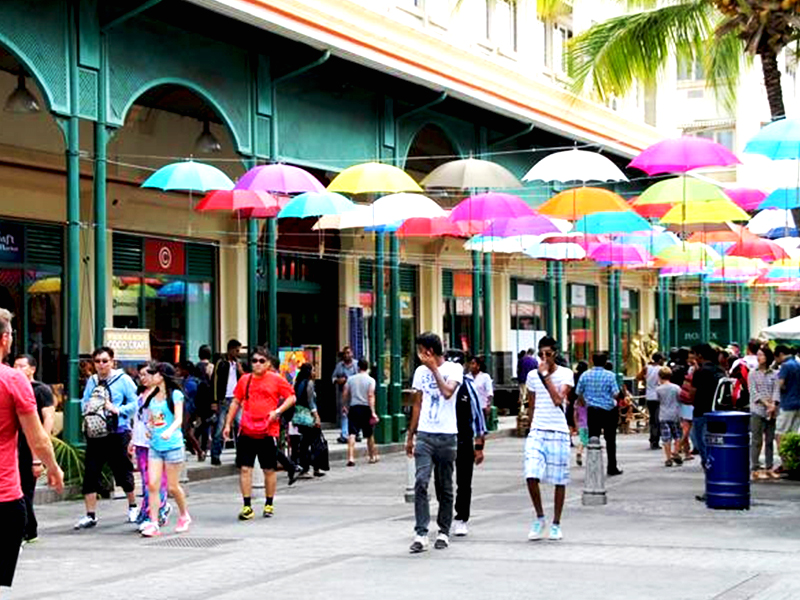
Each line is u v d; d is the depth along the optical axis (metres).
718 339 69.62
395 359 34.16
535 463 15.70
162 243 33.19
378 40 30.55
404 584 12.85
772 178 51.50
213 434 27.38
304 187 24.61
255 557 15.12
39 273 29.38
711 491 19.25
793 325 25.95
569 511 19.14
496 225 29.17
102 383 18.55
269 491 19.31
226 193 26.73
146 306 32.50
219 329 35.34
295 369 31.81
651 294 62.22
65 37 23.33
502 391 47.44
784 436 24.08
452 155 39.84
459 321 47.06
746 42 25.11
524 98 37.91
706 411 21.44
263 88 28.64
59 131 29.33
